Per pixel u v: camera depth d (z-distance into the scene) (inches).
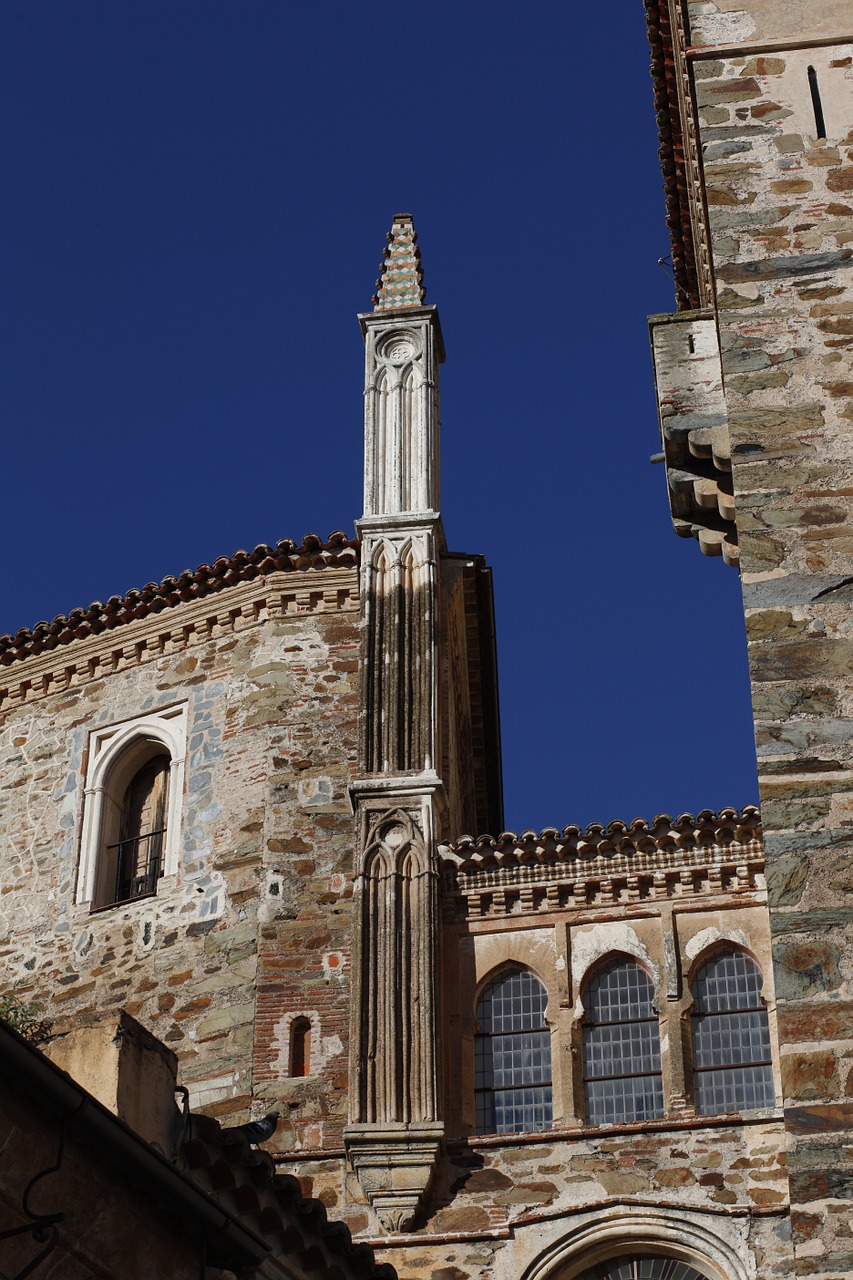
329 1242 712.4
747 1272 967.0
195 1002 1141.1
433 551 1218.6
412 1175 1016.9
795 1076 573.9
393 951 1083.9
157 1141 658.2
